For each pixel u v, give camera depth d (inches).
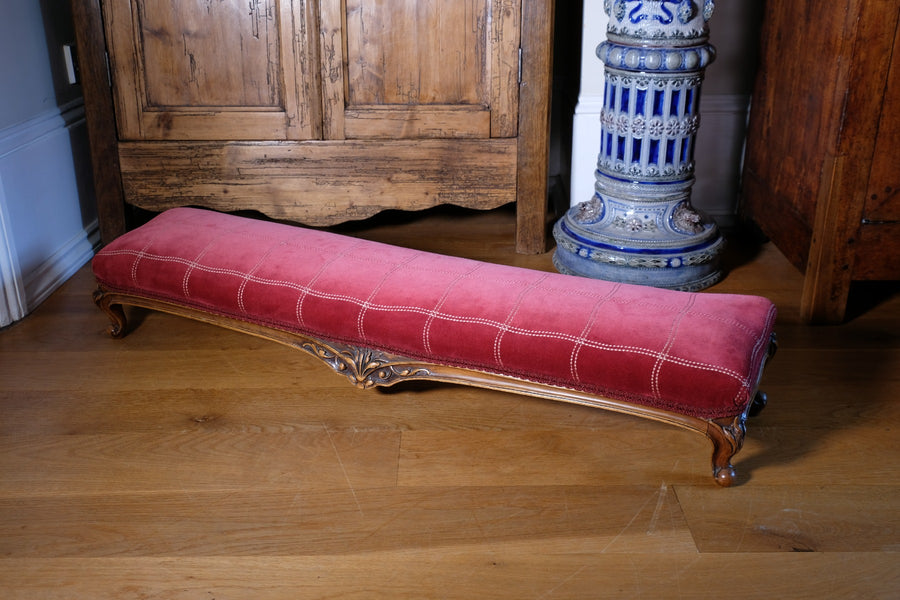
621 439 71.4
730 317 65.6
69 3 106.0
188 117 101.8
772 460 68.2
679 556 58.0
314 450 69.6
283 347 86.4
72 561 57.2
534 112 101.3
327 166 104.0
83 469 66.7
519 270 74.2
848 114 82.0
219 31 98.8
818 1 88.3
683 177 97.5
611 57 93.1
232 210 114.7
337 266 75.2
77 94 108.0
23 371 80.9
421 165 104.0
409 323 69.4
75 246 104.4
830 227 86.2
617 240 96.7
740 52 111.4
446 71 100.4
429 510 62.5
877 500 63.5
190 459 68.2
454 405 76.3
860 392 77.8
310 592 54.8
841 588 55.1
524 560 57.7
